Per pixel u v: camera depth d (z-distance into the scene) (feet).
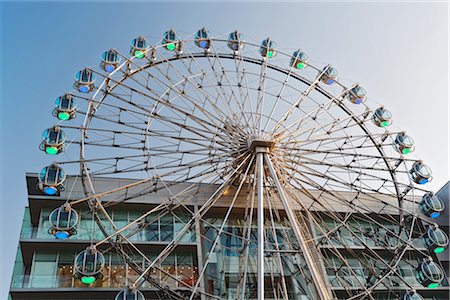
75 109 98.99
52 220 87.92
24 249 106.42
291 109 104.58
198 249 112.06
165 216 117.80
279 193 88.12
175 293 89.61
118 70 103.96
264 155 95.55
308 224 124.16
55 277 102.73
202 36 114.21
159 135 98.58
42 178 93.09
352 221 131.75
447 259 130.52
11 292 98.27
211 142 100.63
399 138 110.93
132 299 81.25
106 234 91.81
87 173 94.63
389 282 122.62
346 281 116.78
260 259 77.20
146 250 111.04
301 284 114.01
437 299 123.95
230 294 109.70
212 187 121.90
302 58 116.88
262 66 112.16
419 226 129.49
